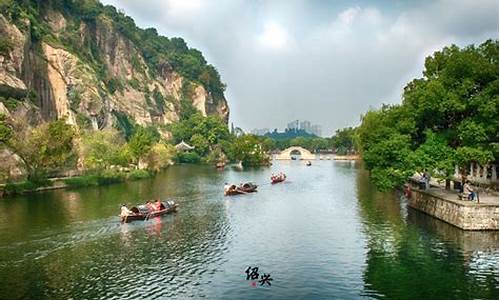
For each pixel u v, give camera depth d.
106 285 40.22
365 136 94.44
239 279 41.69
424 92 64.50
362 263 45.78
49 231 59.88
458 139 64.50
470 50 64.50
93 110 187.88
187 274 43.12
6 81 132.62
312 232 59.59
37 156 100.69
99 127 191.12
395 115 70.62
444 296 37.06
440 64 68.69
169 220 68.50
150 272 43.69
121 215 66.69
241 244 53.97
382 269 43.75
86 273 43.41
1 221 66.00
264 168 187.75
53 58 181.88
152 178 137.00
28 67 155.38
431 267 43.84
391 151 65.94
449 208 60.59
